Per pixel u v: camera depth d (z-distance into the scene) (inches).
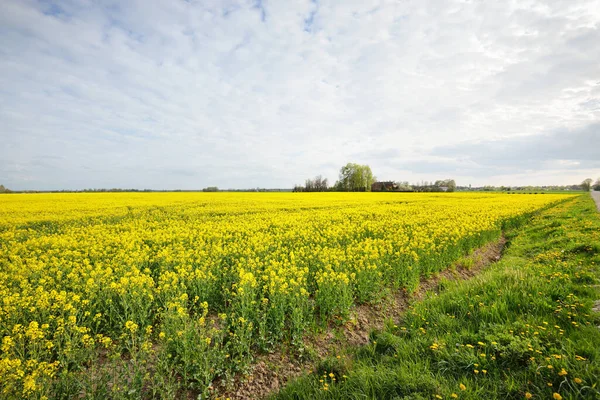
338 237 492.1
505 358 156.0
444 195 2191.2
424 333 198.2
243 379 178.1
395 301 284.5
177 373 179.5
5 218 739.4
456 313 221.3
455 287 277.6
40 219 717.3
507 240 579.5
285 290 240.2
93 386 163.6
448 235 467.2
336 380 169.3
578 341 157.2
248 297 240.4
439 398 132.2
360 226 596.4
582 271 261.7
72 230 581.0
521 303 215.5
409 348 179.2
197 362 171.9
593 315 183.0
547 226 587.8
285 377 181.8
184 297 232.2
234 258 366.3
